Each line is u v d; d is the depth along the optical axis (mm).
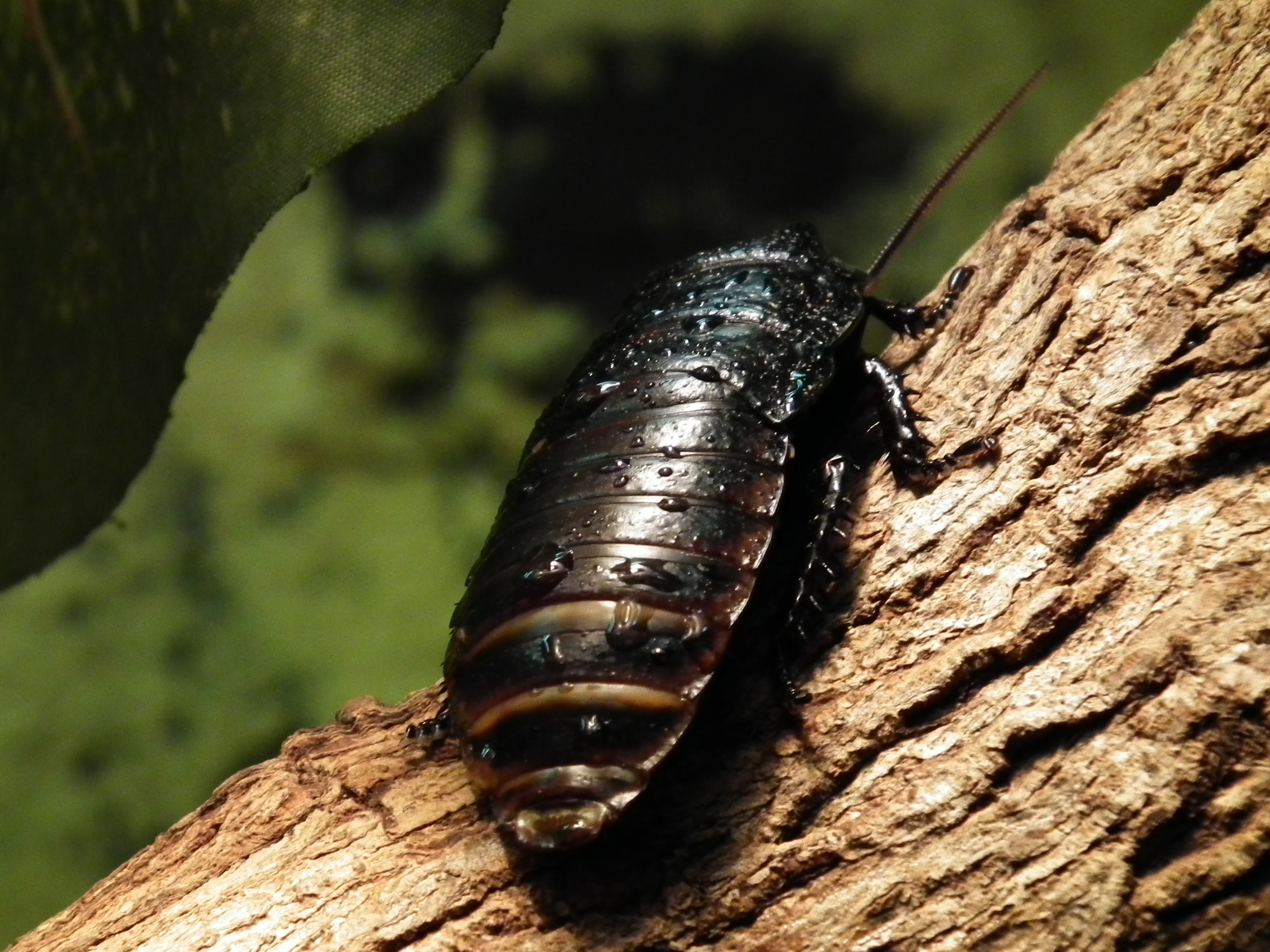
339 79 238
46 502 241
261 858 263
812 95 656
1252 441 257
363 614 571
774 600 265
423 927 256
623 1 660
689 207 680
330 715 534
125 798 526
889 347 288
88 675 557
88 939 262
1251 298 261
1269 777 249
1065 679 254
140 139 238
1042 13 630
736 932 254
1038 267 274
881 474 271
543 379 664
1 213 236
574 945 254
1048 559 260
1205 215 266
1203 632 252
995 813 252
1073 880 250
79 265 239
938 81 638
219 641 567
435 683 277
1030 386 268
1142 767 250
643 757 251
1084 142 281
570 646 252
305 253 689
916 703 257
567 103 671
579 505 259
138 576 593
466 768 257
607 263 688
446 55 237
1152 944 249
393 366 657
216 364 660
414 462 638
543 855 256
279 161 240
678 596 253
